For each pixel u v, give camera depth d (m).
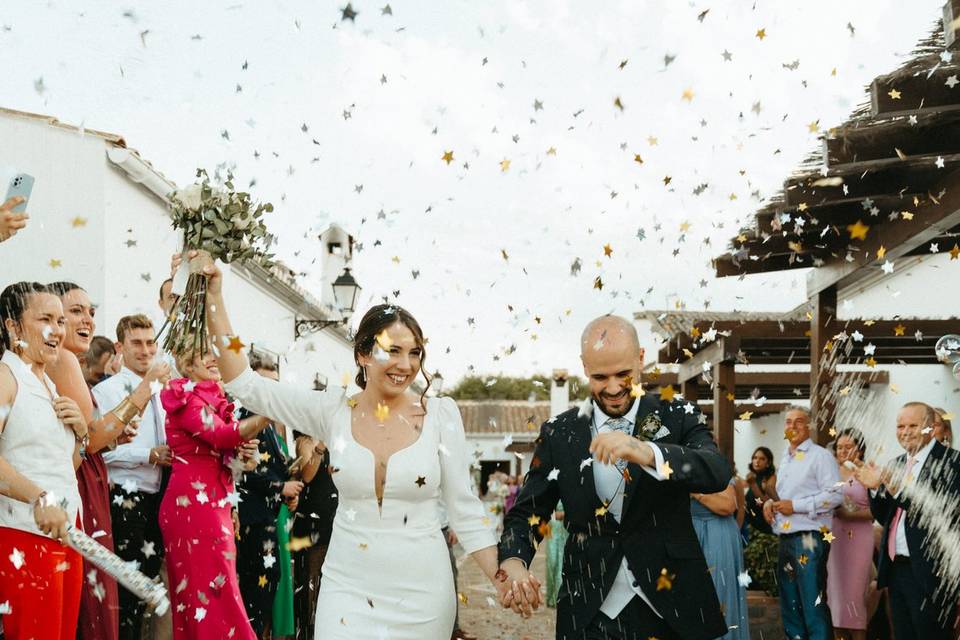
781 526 6.90
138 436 5.04
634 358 3.47
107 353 5.41
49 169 9.27
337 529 3.47
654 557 3.33
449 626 3.47
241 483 5.86
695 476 3.20
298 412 3.54
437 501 3.52
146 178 9.95
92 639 4.18
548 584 9.96
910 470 5.64
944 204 6.31
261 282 13.28
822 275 8.48
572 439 3.53
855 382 11.31
